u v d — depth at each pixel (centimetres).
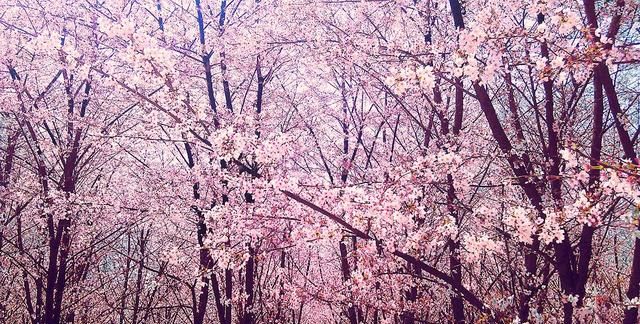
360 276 411
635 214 302
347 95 830
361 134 842
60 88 851
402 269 563
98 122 772
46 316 798
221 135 371
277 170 425
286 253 805
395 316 664
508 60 457
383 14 712
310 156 866
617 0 415
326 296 570
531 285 497
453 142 572
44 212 755
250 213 473
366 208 379
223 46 739
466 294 403
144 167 833
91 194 825
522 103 712
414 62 500
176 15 787
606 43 359
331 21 674
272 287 799
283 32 716
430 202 534
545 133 654
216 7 808
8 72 775
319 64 599
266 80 883
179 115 411
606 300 406
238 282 807
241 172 478
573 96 479
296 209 427
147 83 392
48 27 721
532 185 426
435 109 619
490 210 416
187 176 752
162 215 766
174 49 745
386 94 772
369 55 536
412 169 413
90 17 718
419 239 397
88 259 960
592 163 389
